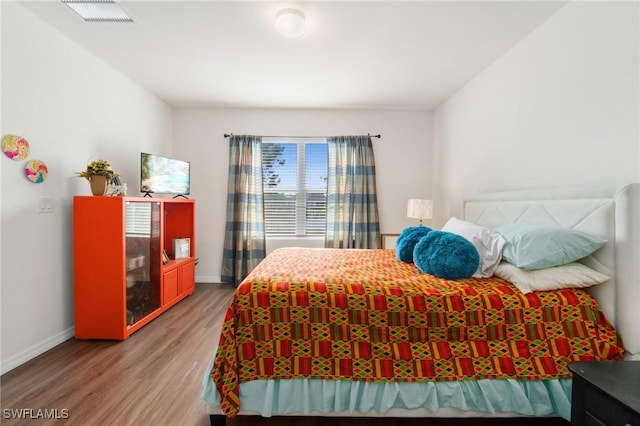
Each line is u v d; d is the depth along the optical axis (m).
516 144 2.25
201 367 1.84
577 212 1.54
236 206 3.78
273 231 3.96
